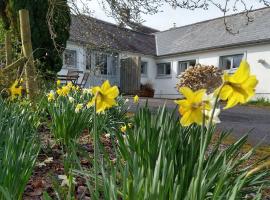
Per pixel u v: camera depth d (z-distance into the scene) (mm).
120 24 5383
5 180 1618
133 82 18953
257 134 5875
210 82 13016
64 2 5984
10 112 3320
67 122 3242
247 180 1943
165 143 1926
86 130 4367
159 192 1355
